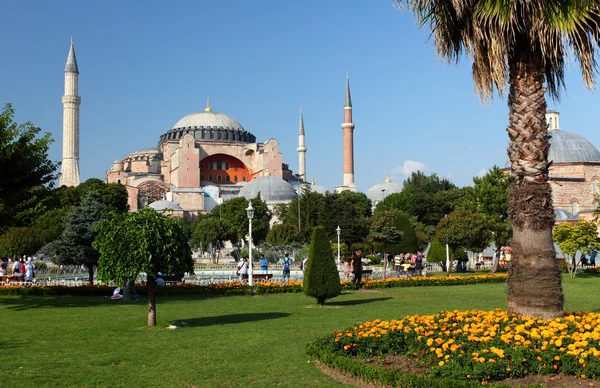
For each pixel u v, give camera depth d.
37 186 23.41
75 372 10.70
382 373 9.31
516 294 11.45
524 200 11.34
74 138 120.81
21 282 31.17
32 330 15.92
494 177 43.81
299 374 10.45
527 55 11.45
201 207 119.44
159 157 139.12
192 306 22.28
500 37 11.01
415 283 31.53
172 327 16.30
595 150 71.69
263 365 11.20
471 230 37.88
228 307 21.84
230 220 86.06
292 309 20.91
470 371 8.90
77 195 89.25
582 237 35.94
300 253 59.06
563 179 69.19
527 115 11.40
